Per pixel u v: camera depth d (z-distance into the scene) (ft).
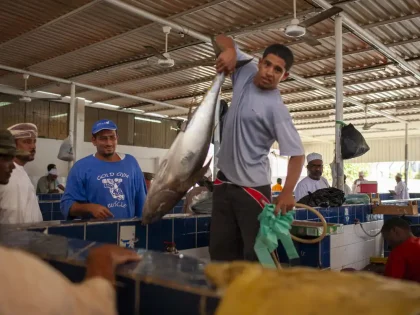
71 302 2.51
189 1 22.00
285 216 6.66
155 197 8.02
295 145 6.90
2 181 8.65
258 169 7.06
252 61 7.72
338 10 19.19
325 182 19.07
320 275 2.98
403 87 37.35
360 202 19.30
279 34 26.04
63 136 46.09
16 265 2.35
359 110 47.26
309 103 44.09
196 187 14.66
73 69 34.60
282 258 12.88
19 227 7.29
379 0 21.17
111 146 10.52
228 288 2.97
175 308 3.43
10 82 39.63
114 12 23.53
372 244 19.13
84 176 10.25
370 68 31.55
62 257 4.42
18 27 26.21
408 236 10.44
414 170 74.43
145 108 49.93
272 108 6.98
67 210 9.84
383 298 2.50
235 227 7.18
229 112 7.37
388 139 70.95
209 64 30.91
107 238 8.54
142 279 3.66
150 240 9.52
